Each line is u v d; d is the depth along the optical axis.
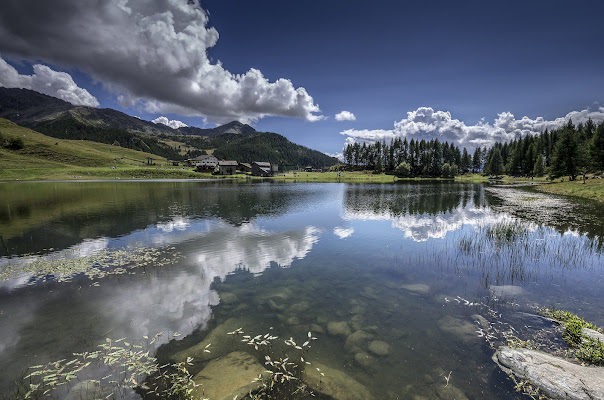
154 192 55.34
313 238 21.19
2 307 10.33
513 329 8.92
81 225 25.19
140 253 17.28
